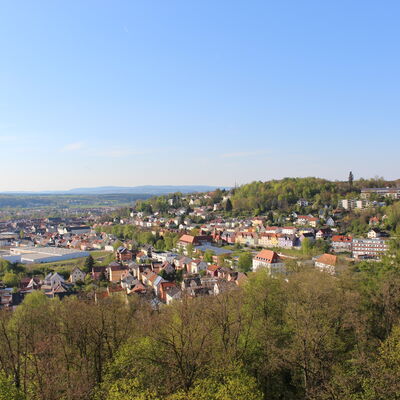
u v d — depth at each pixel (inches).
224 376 1759.4
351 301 2564.0
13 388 1692.9
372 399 1592.0
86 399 1835.6
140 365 1973.4
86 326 2338.8
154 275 6225.4
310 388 1823.3
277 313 2701.8
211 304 2511.1
